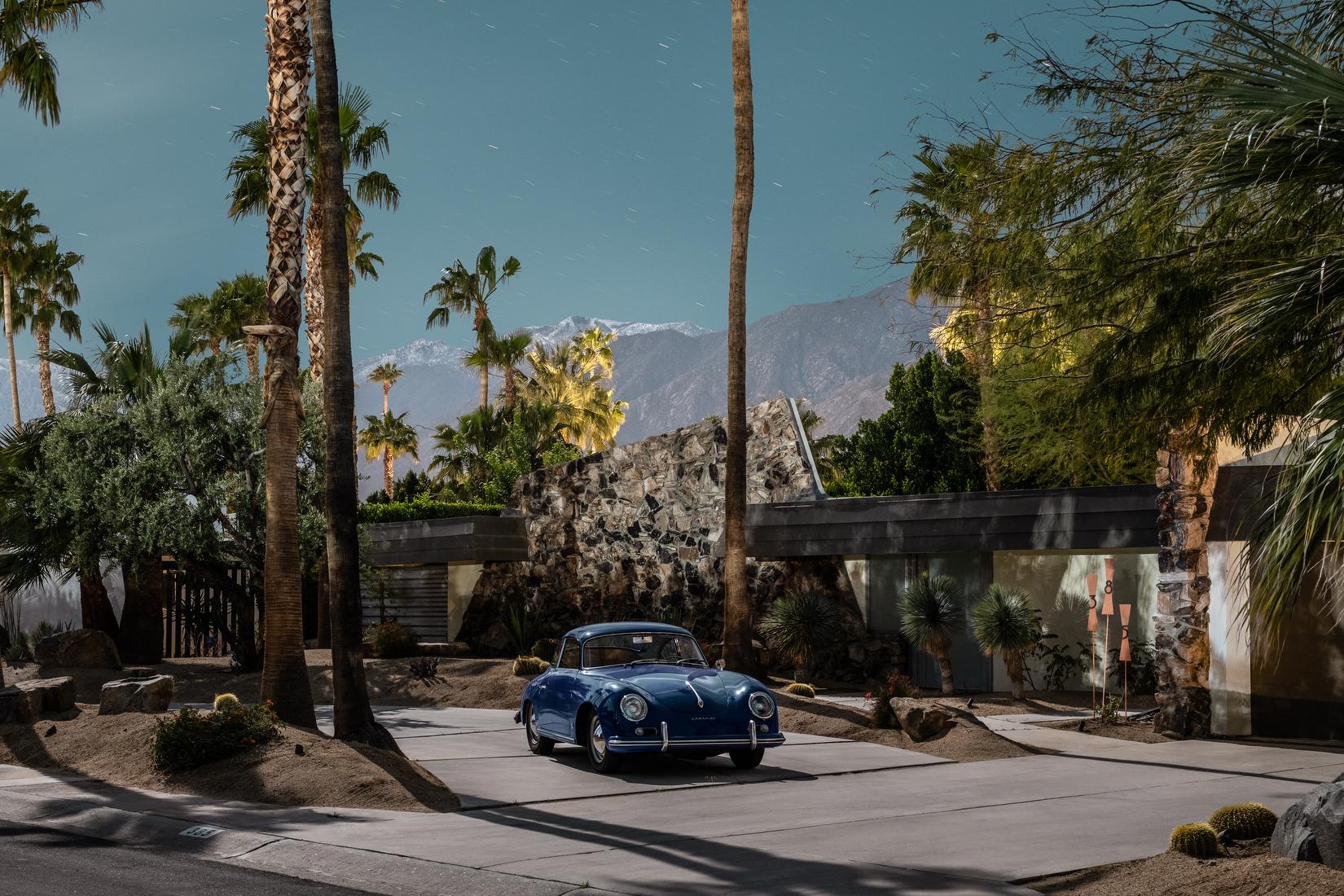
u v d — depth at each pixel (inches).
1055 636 872.3
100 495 871.1
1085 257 359.9
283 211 609.3
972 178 395.9
